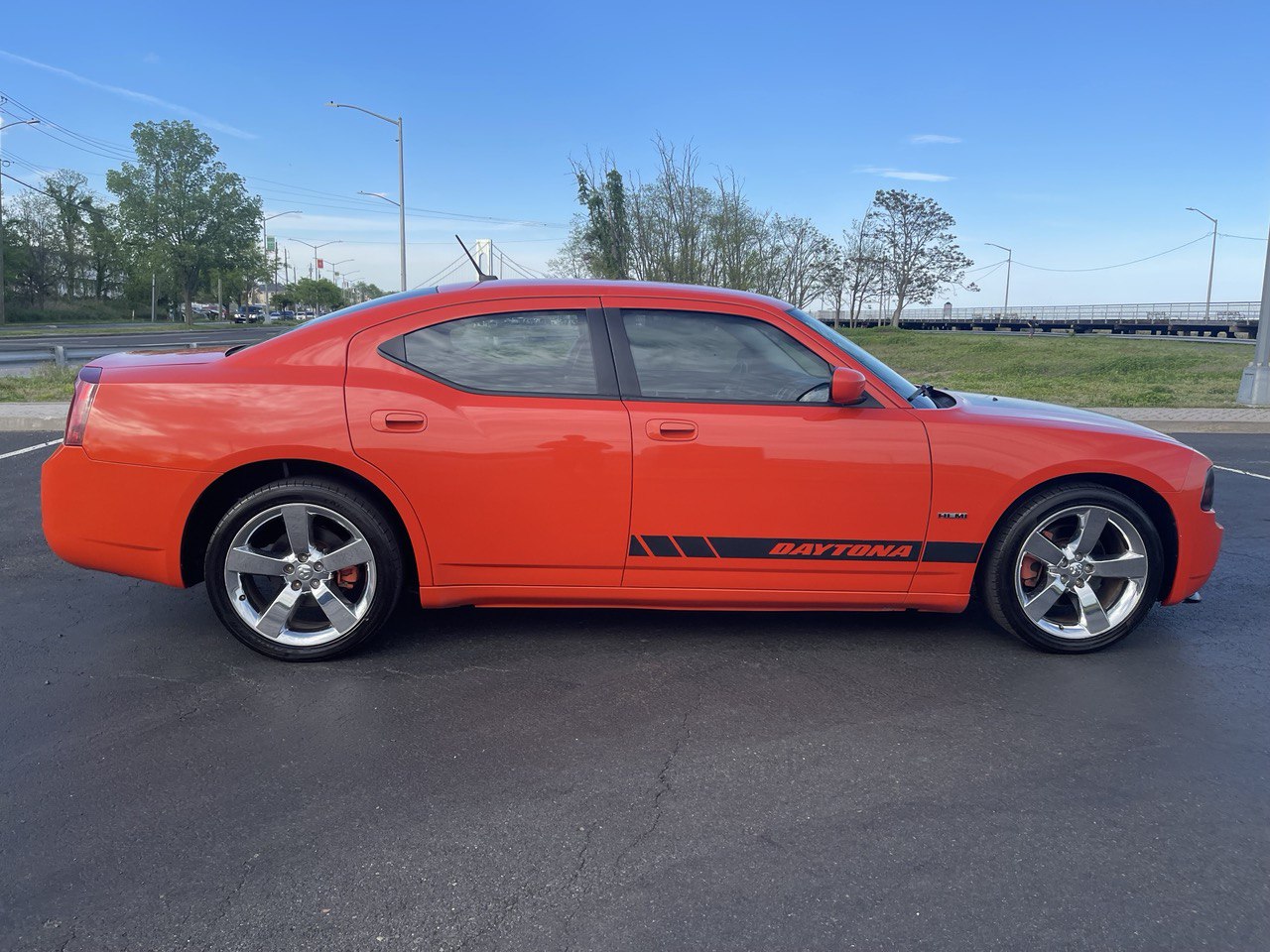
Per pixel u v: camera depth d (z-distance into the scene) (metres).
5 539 5.41
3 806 2.56
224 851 2.37
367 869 2.30
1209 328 51.97
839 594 3.68
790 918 2.13
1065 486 3.69
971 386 18.14
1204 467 3.77
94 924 2.08
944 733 3.09
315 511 3.48
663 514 3.52
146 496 3.44
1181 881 2.29
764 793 2.69
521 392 3.55
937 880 2.28
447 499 3.48
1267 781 2.81
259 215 80.56
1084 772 2.85
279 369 3.51
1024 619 3.75
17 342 30.97
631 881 2.27
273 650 3.56
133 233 76.25
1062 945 2.05
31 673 3.47
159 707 3.20
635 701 3.30
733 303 3.69
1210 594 4.75
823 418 3.55
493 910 2.15
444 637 3.91
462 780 2.74
